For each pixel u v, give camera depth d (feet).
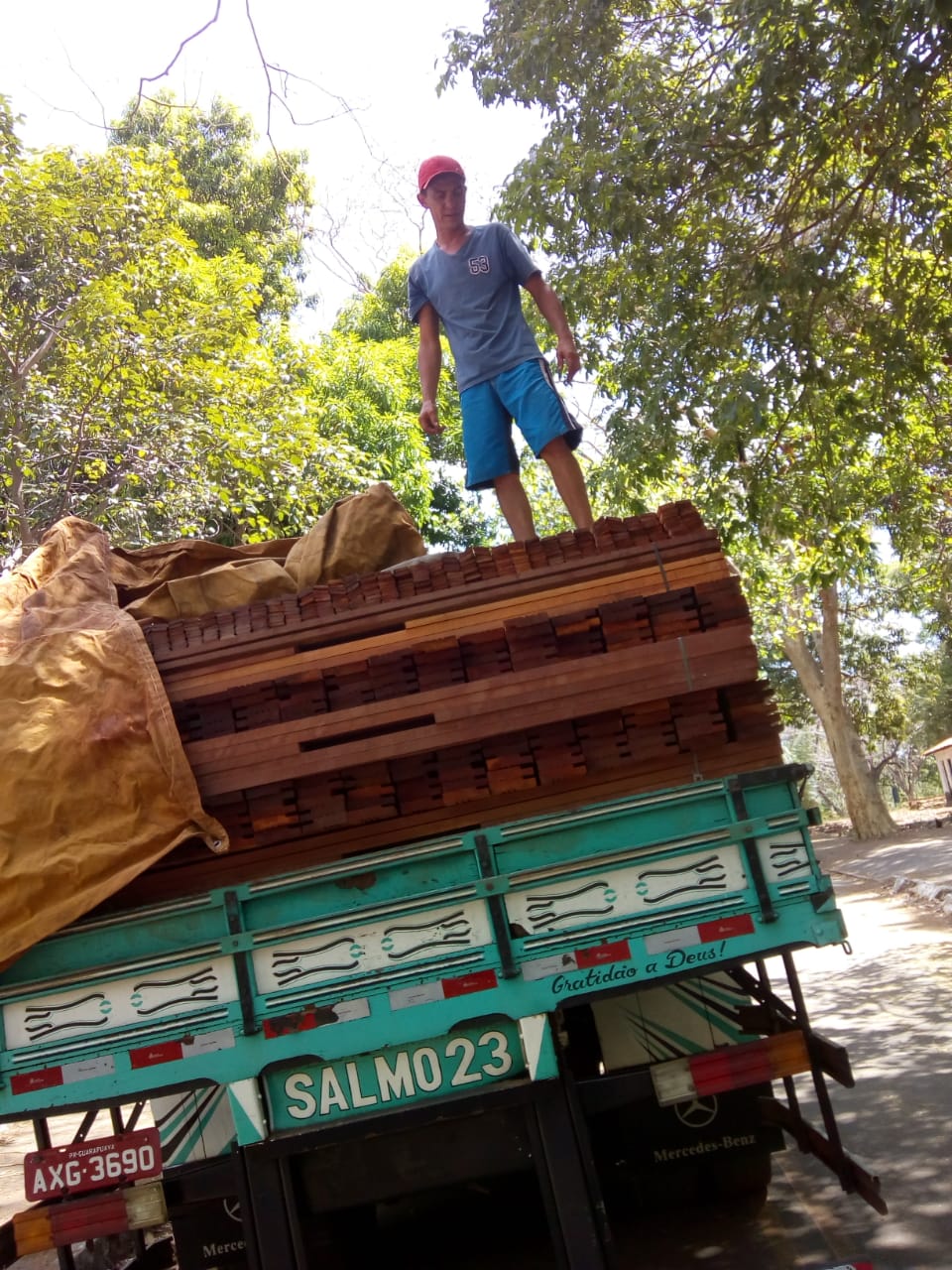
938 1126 19.76
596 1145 15.88
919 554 55.31
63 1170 12.77
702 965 12.19
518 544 14.07
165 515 41.96
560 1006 12.24
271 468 42.65
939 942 39.81
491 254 19.97
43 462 41.55
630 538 14.06
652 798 12.50
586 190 31.32
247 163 68.69
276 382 44.39
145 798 12.92
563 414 19.35
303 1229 12.74
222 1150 14.48
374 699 13.61
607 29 32.73
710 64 33.19
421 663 13.64
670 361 31.94
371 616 13.85
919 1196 16.78
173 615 15.69
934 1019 28.12
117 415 40.09
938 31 25.68
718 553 13.88
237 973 12.27
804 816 12.35
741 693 13.57
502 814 13.65
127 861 12.69
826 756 229.86
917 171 33.12
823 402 34.83
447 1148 12.71
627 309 33.94
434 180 19.69
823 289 30.45
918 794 281.13
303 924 12.26
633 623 13.61
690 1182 16.60
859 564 44.09
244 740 13.43
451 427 66.59
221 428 41.16
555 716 13.35
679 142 30.32
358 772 13.56
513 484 20.10
